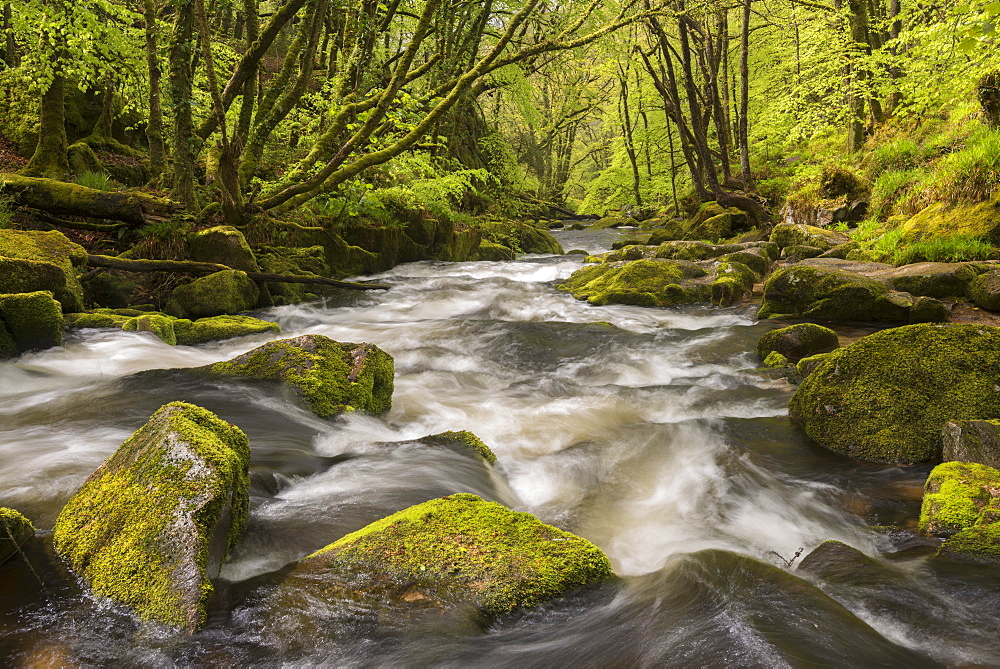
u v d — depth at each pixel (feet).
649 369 22.67
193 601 7.79
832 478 13.25
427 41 66.49
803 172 67.51
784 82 88.07
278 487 11.90
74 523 9.38
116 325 25.29
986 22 26.00
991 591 8.57
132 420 15.40
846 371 15.62
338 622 7.84
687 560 9.21
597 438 16.01
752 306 32.65
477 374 22.36
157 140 41.27
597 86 121.70
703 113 68.74
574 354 24.81
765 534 11.21
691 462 14.32
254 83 34.94
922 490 12.49
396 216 48.93
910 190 41.93
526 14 36.55
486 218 69.15
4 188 31.50
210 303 30.30
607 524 11.77
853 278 27.84
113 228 32.58
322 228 41.98
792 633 7.13
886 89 55.83
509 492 13.07
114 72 42.34
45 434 14.58
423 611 8.00
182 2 32.04
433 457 13.51
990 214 32.30
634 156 115.24
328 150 37.91
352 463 13.29
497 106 90.94
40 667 7.07
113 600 8.04
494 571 8.70
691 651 6.88
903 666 6.82
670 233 68.95
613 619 7.89
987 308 25.63
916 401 14.46
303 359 17.58
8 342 21.58
